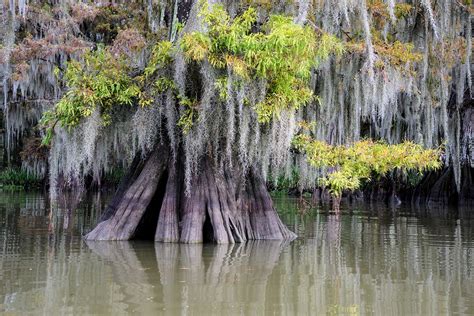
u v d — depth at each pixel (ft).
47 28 73.26
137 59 46.37
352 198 97.81
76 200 58.44
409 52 49.65
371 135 80.48
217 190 39.86
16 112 90.58
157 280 26.05
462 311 21.44
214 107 36.88
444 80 59.11
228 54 34.78
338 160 44.09
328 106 49.90
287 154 40.70
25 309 20.80
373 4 47.91
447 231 48.37
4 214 56.75
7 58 64.85
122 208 39.86
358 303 22.53
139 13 73.26
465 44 59.77
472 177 86.84
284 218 60.44
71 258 31.60
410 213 69.72
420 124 68.08
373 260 32.55
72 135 38.91
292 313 20.93
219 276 27.20
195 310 21.06
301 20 38.06
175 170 39.91
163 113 38.04
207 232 40.24
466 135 78.33
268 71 35.09
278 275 27.73
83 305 21.44
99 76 37.47
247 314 20.70
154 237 40.34
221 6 36.11
